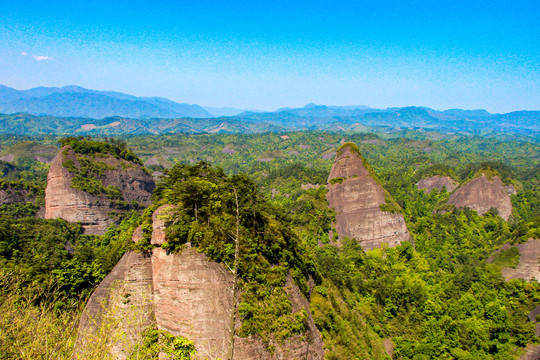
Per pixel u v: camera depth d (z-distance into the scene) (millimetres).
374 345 49188
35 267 46375
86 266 47000
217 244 36094
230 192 43531
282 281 39031
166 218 36812
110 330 26484
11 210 79625
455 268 77562
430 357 48344
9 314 21406
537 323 52750
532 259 67938
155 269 36312
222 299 34531
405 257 79312
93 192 81812
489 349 48469
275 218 55000
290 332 36188
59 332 24453
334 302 51062
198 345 33281
